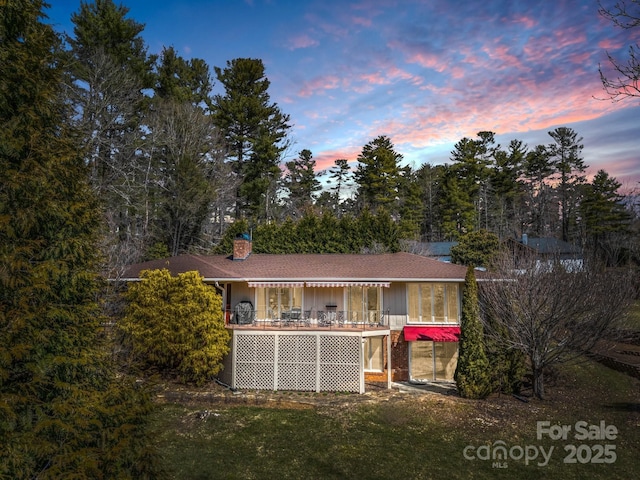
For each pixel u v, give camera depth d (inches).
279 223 2829.7
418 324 1228.5
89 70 1811.0
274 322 1214.9
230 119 2509.8
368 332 1130.7
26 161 425.1
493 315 1068.5
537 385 1022.4
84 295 477.1
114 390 453.1
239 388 1123.3
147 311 1090.7
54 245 443.5
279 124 2716.5
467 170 3956.7
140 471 433.1
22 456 356.2
